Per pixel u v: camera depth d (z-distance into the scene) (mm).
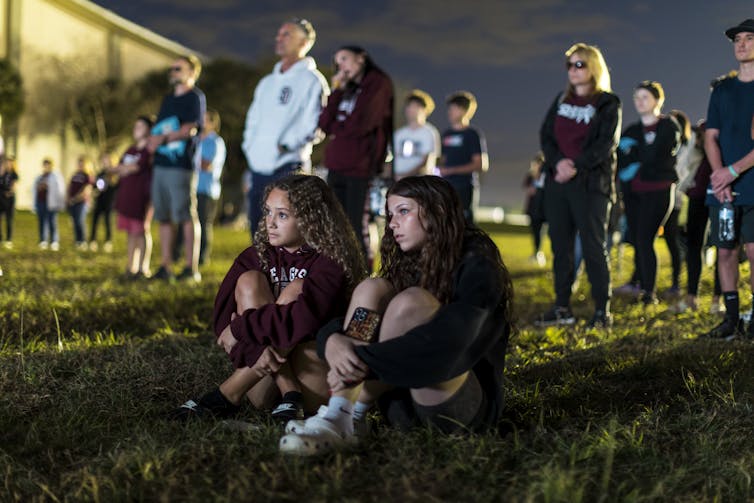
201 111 7562
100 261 9750
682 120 7219
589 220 5383
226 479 2199
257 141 6469
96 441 2584
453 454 2311
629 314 6000
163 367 3553
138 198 7703
